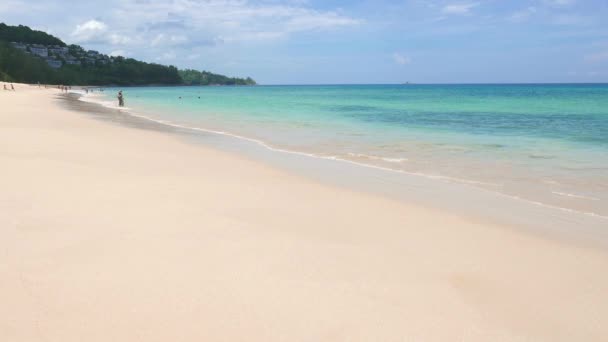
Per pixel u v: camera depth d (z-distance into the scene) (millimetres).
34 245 4199
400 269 4246
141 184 7082
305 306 3381
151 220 5176
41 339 2734
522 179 9023
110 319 3012
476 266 4457
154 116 26422
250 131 18141
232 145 13758
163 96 72562
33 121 17812
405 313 3385
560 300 3799
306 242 4824
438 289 3857
